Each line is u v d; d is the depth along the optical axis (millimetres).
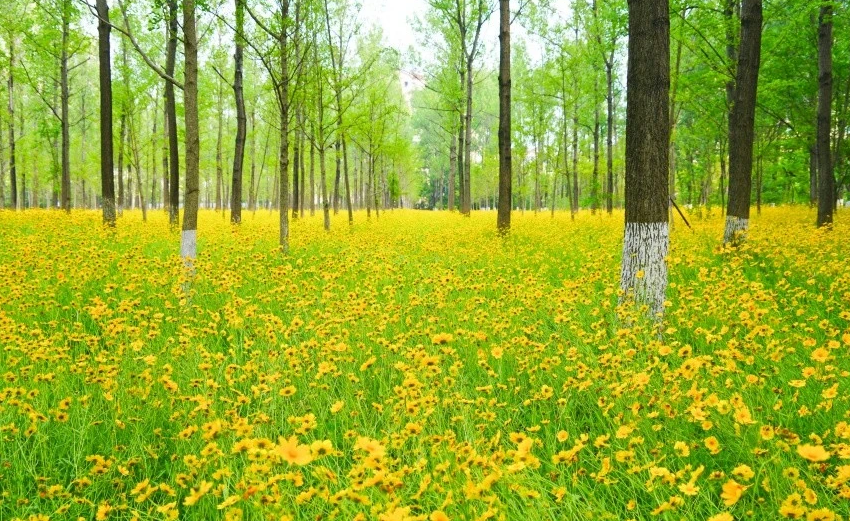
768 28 15227
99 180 40750
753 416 2816
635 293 5180
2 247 9133
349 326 5121
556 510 2387
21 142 28359
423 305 5586
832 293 5695
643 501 2424
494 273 8172
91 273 6914
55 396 3510
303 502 2092
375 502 2248
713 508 2303
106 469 2572
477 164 38531
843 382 3160
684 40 11797
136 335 4652
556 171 25469
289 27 10094
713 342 4172
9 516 2453
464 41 21922
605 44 19188
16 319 5277
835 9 12828
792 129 17891
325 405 3570
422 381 3711
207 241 11531
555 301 5559
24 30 16031
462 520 2072
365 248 11672
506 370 4070
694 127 20047
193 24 7359
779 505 2107
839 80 17281
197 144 7488
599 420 3146
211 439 2430
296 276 7711
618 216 21734
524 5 13719
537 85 26391
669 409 2828
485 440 2832
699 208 20781
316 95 14531
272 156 29828
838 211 21219
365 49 23875
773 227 13523
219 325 5598
